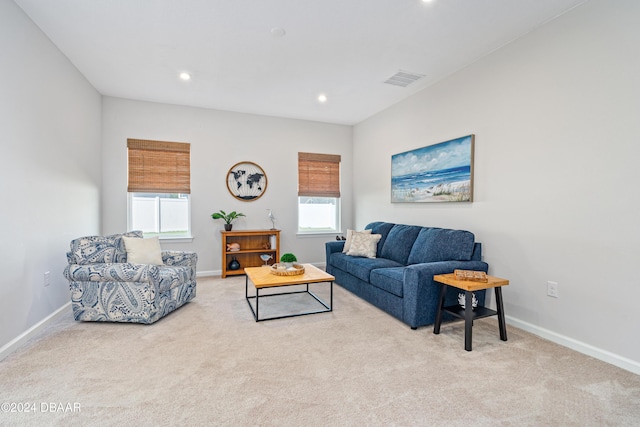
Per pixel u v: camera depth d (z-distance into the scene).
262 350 2.30
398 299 2.91
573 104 2.34
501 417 1.57
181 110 4.61
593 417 1.58
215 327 2.73
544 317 2.55
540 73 2.57
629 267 2.04
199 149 4.71
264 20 2.52
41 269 2.68
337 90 4.00
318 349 2.32
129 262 3.07
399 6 2.33
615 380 1.92
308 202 5.55
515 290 2.78
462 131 3.34
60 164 3.03
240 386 1.83
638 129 1.99
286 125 5.24
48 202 2.80
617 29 2.08
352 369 2.04
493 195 2.98
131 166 4.39
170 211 4.67
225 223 4.86
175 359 2.15
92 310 2.75
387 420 1.55
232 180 4.91
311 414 1.59
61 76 3.04
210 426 1.50
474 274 2.48
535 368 2.06
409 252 3.61
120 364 2.07
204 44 2.89
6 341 2.21
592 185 2.23
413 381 1.90
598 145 2.19
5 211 2.21
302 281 2.98
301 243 5.39
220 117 4.82
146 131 4.43
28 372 1.96
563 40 2.40
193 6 2.34
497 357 2.21
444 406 1.66
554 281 2.47
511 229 2.81
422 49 2.97
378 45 2.90
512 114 2.80
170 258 3.38
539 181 2.58
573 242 2.35
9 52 2.24
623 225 2.07
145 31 2.68
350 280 3.88
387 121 4.68
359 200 5.50
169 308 3.01
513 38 2.77
